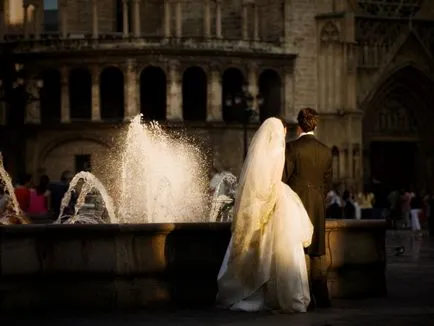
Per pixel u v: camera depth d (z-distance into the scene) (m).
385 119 108.19
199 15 106.56
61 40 97.81
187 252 28.06
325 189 27.59
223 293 27.20
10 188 42.81
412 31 106.94
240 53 99.19
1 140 99.94
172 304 27.86
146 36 97.19
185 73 103.12
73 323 24.75
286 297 26.28
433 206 79.00
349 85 102.75
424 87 108.81
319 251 27.28
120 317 25.81
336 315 25.94
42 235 27.22
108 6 107.19
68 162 98.06
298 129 28.28
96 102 97.62
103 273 27.34
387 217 90.94
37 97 98.81
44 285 27.27
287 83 101.88
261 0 104.75
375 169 108.75
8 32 106.25
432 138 109.50
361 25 105.31
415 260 47.84
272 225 26.48
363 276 30.44
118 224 27.47
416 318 25.31
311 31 103.06
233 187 63.03
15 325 24.47
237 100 88.81
